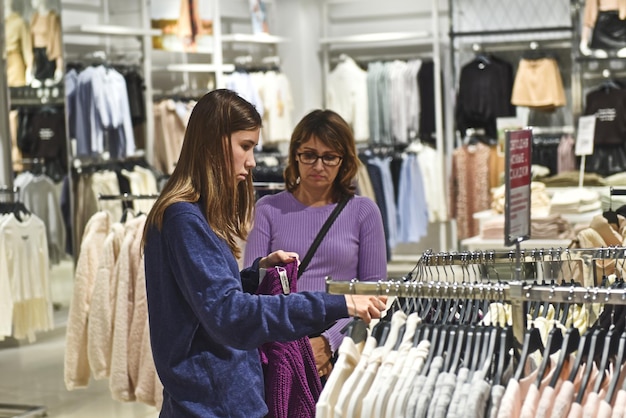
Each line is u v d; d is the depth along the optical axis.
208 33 8.86
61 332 6.98
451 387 2.04
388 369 2.14
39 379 6.22
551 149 8.73
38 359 6.72
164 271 2.29
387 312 2.42
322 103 10.64
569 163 8.63
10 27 6.88
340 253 3.18
